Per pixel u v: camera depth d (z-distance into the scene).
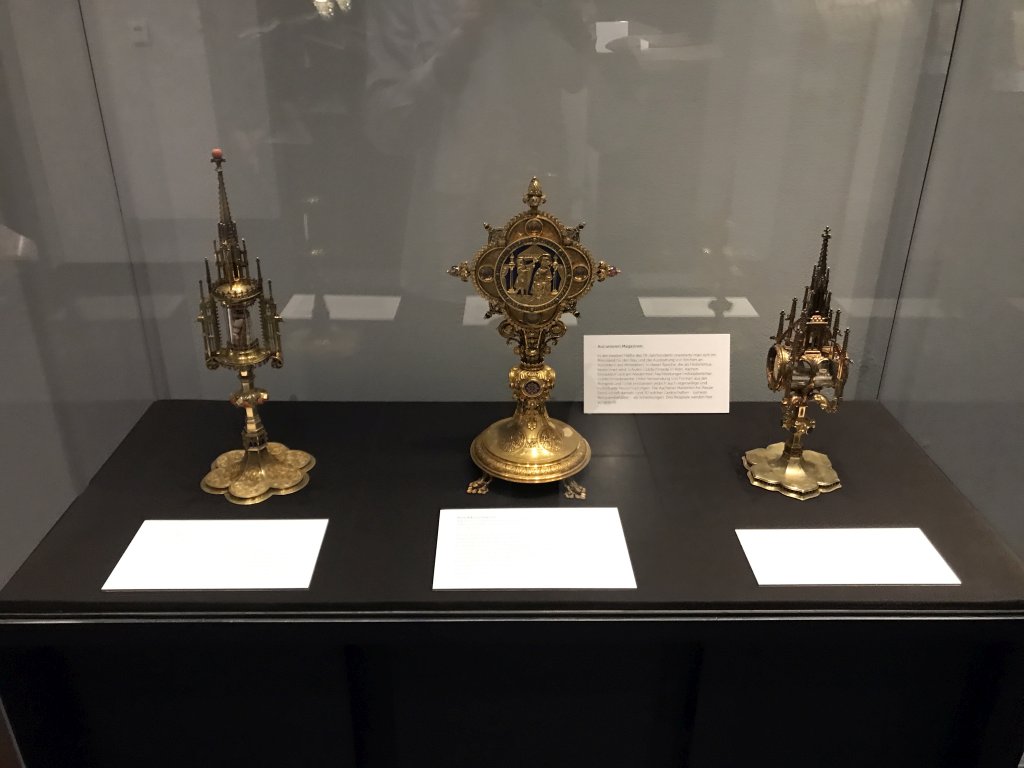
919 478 1.60
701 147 1.68
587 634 1.28
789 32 1.59
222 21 1.57
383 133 1.66
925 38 1.58
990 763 1.45
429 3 1.56
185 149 1.68
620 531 1.44
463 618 1.27
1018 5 1.56
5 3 1.49
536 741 1.54
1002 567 1.36
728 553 1.39
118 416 1.88
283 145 1.67
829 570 1.35
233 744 1.47
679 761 1.55
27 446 1.66
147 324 1.85
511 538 1.42
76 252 1.70
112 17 1.56
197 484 1.57
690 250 1.78
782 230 1.76
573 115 1.65
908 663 1.40
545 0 1.55
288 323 1.85
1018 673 1.36
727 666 1.39
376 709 1.50
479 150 1.68
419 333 1.86
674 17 1.57
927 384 1.91
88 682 1.40
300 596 1.29
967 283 1.79
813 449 1.70
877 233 1.76
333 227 1.75
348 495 1.54
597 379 1.72
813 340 1.48
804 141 1.68
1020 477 1.90
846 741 1.49
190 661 1.37
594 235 1.76
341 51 1.59
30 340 1.63
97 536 1.43
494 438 1.60
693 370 1.72
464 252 1.77
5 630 1.26
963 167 1.69
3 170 1.52
